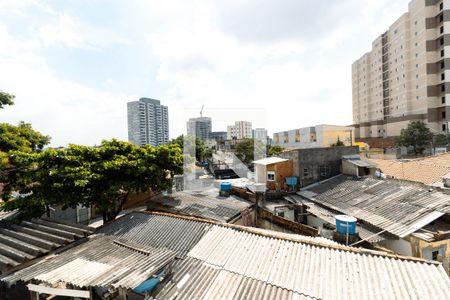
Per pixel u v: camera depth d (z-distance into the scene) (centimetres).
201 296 523
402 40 5291
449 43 4394
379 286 502
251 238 725
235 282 554
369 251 623
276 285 529
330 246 653
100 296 646
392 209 1118
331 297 484
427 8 4691
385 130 5816
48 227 868
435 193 1161
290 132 6175
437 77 4681
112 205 1184
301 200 1566
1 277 617
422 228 993
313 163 1812
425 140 4225
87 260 654
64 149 1120
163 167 1380
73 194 1040
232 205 1335
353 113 7531
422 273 529
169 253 675
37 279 568
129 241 794
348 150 1888
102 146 1270
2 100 1203
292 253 639
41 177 976
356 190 1461
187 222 877
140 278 552
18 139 1250
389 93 5859
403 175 1955
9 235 814
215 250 690
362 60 6962
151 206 1473
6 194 1046
